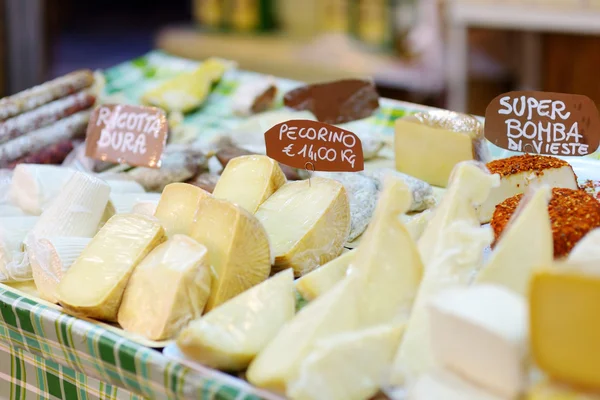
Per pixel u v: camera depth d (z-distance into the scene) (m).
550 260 1.04
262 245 1.24
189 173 1.87
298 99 2.15
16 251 1.49
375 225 1.12
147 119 1.75
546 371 0.78
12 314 1.31
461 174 1.15
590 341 0.75
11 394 1.44
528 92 1.52
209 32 4.03
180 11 4.50
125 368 1.13
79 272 1.26
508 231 1.05
